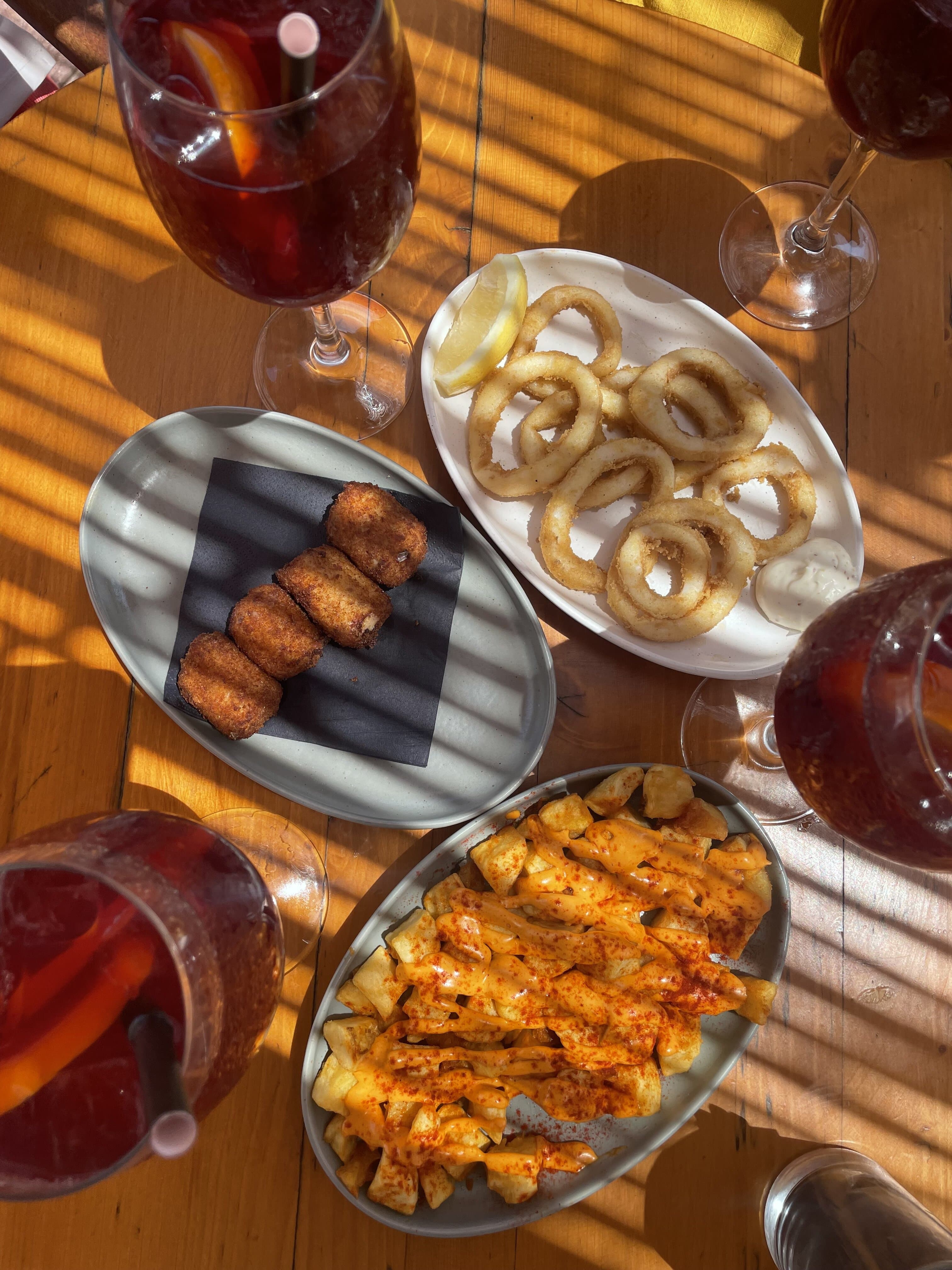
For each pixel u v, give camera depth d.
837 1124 0.48
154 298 0.51
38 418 0.50
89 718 0.48
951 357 0.53
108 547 0.49
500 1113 0.44
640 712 0.50
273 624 0.47
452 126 0.53
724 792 0.47
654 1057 0.46
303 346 0.51
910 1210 0.43
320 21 0.36
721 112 0.54
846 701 0.36
